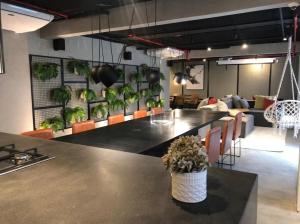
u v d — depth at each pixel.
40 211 1.02
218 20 4.54
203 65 11.09
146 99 7.38
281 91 9.42
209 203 1.08
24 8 2.36
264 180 3.65
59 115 5.04
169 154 1.14
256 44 7.30
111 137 2.73
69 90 5.04
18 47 4.12
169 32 5.24
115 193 1.18
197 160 1.06
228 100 8.48
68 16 3.97
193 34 5.52
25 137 2.39
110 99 5.88
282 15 4.07
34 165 1.58
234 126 3.91
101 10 3.72
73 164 1.59
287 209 2.82
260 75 9.85
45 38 4.61
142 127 3.31
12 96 4.09
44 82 4.70
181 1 3.32
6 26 2.56
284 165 4.29
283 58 9.30
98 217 0.97
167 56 6.66
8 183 1.31
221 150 3.31
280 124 2.85
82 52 5.48
